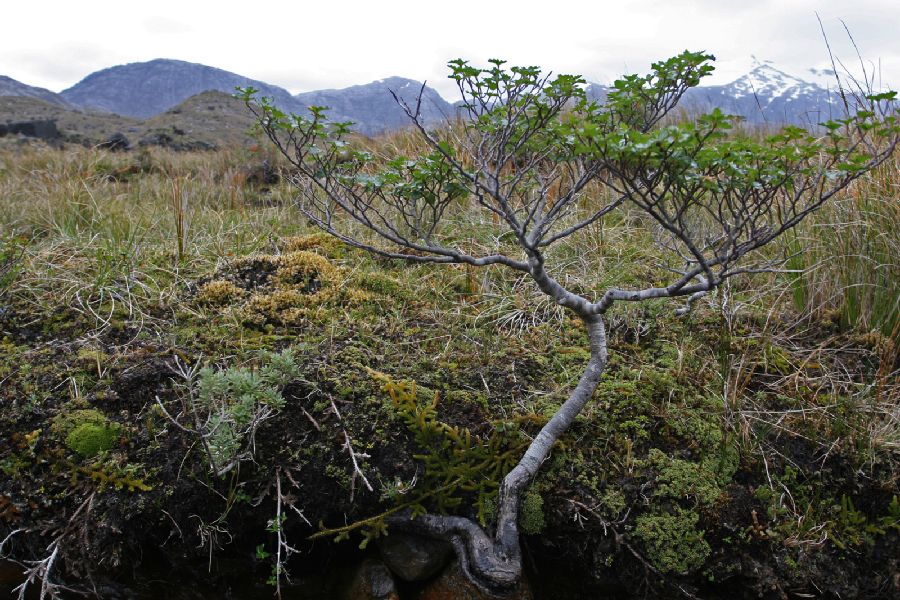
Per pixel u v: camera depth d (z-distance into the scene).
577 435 2.31
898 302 2.82
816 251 3.12
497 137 2.06
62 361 2.59
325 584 2.22
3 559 2.20
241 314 2.86
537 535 2.18
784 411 2.47
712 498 2.18
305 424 2.29
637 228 3.87
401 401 2.32
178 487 2.16
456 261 1.96
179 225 3.64
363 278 3.18
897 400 2.58
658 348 2.78
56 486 2.19
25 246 3.62
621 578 2.15
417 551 2.12
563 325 2.94
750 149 1.62
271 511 2.19
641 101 2.09
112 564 2.10
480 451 2.25
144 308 2.98
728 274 1.74
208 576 2.22
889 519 2.23
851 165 1.61
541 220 2.22
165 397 2.41
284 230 4.10
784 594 2.07
